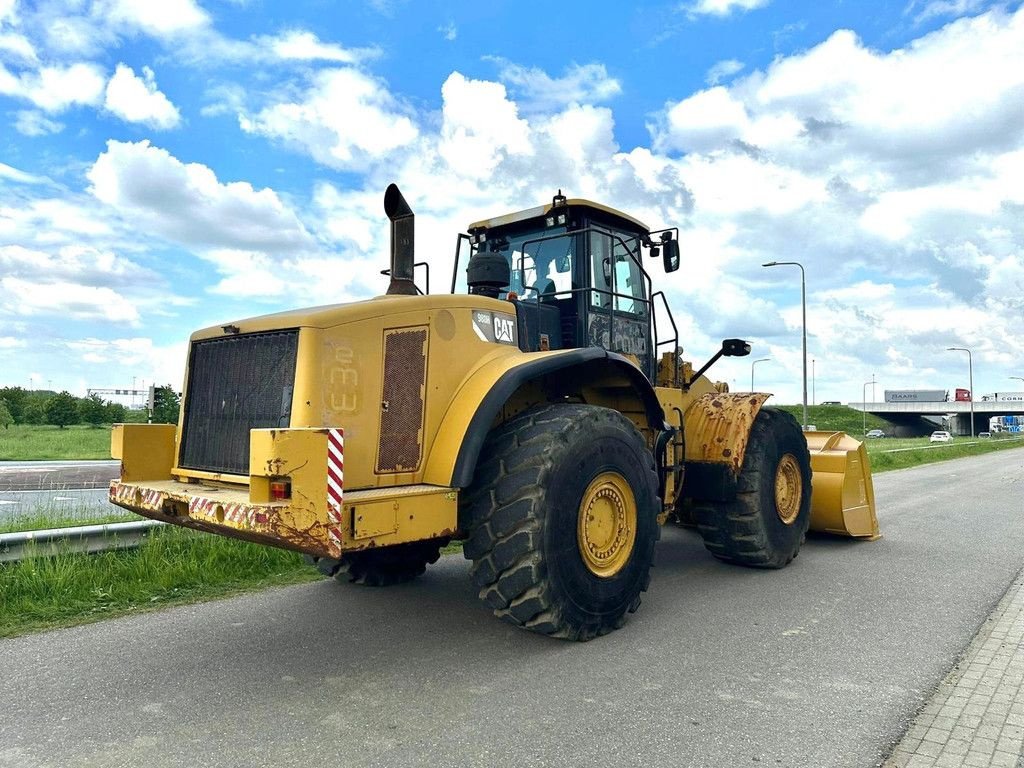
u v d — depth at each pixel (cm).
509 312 466
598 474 416
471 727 298
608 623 420
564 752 276
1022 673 361
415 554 542
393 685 344
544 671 363
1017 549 694
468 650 395
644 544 446
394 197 446
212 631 427
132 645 401
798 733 293
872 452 2261
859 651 394
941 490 1289
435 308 411
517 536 381
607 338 556
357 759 270
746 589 536
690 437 588
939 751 279
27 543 511
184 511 365
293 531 315
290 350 369
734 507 578
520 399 472
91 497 1017
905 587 540
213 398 409
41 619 442
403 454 389
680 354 637
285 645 402
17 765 264
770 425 598
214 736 289
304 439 319
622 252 593
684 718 307
